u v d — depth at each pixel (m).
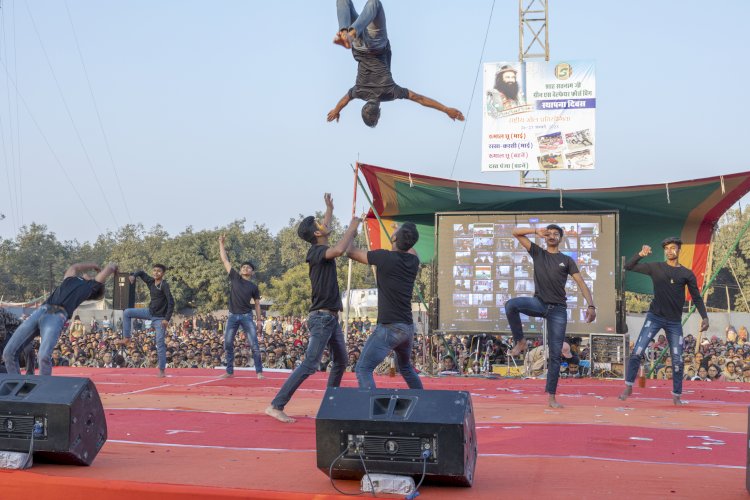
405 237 6.16
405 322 6.14
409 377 6.46
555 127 26.95
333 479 4.14
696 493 3.87
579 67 26.98
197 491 3.76
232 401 8.31
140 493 3.80
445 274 16.38
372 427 3.88
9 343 6.91
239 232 72.38
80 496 3.87
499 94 27.33
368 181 16.81
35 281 83.12
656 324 8.80
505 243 16.22
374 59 6.63
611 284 15.60
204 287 60.75
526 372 15.12
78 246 93.56
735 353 17.28
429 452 3.81
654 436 5.89
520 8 27.55
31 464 4.29
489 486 4.03
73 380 4.44
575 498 3.75
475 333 16.17
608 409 7.92
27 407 4.27
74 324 33.62
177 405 7.82
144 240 74.81
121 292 16.14
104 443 4.89
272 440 5.62
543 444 5.47
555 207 17.80
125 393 9.42
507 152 27.16
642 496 3.80
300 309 55.84
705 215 17.23
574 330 15.67
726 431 6.31
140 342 22.12
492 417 7.05
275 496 3.69
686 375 16.05
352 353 16.03
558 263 7.93
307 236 6.61
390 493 3.79
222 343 20.08
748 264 51.34
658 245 18.23
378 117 6.70
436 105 6.68
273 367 17.17
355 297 44.88
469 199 17.23
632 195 16.56
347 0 6.37
